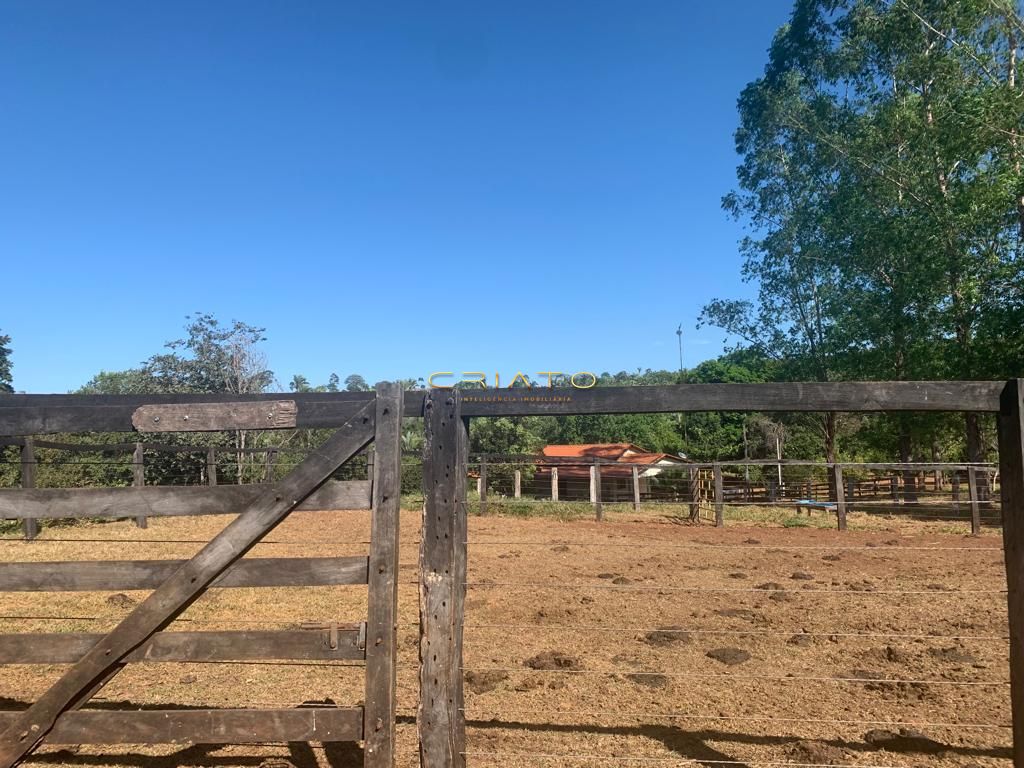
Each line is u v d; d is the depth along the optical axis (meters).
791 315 35.09
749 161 36.03
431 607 3.36
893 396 3.40
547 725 4.40
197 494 3.45
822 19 32.62
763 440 46.09
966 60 24.86
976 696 4.82
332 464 3.40
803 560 10.87
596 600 7.83
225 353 31.89
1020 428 3.24
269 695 4.89
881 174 28.67
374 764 3.23
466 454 3.53
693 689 5.02
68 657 3.39
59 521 15.03
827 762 3.86
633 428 45.88
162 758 4.01
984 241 24.69
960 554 11.53
